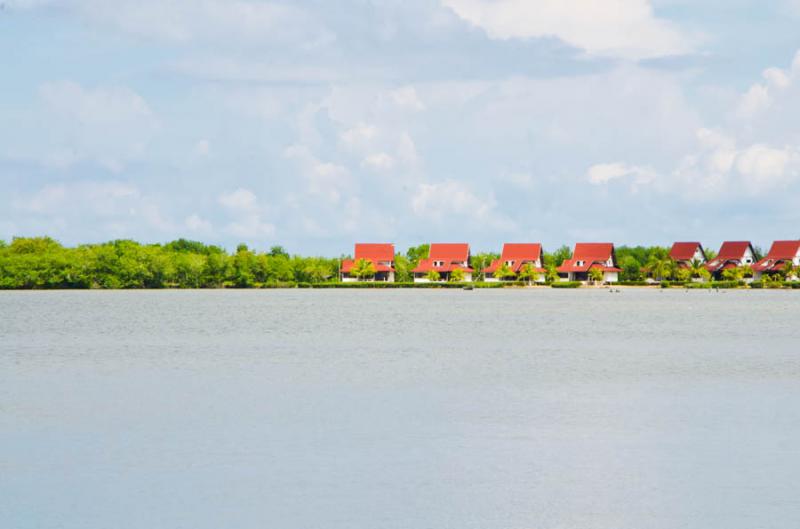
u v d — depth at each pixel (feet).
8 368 396.16
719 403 299.58
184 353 466.70
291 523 174.60
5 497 189.57
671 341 542.98
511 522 175.22
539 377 366.22
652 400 305.12
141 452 226.99
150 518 177.37
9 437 243.40
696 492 193.36
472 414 278.26
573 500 188.03
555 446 234.17
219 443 236.63
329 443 237.04
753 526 172.96
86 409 285.64
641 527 172.45
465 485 198.59
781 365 410.93
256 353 466.70
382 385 340.80
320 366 405.18
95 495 191.11
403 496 190.70
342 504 185.57
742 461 218.38
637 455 224.74
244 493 192.65
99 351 476.95
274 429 254.88
